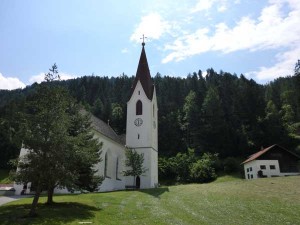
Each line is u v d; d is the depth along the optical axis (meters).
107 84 160.50
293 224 17.56
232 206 23.77
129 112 63.19
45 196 31.23
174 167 91.75
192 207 23.58
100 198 27.27
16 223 15.66
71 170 20.50
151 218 18.56
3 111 78.25
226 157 102.50
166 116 117.94
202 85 143.00
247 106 114.31
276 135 101.25
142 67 66.00
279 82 157.62
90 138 25.12
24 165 18.61
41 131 18.12
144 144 60.31
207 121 111.50
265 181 40.69
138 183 58.50
